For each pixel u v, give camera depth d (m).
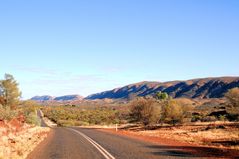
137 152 18.12
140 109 62.91
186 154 16.81
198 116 71.25
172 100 63.03
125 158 15.73
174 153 17.34
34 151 19.47
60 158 16.23
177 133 39.94
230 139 29.52
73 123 95.88
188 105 62.41
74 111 154.38
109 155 17.06
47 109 185.38
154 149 19.62
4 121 29.55
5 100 51.56
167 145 22.33
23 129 34.88
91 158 16.09
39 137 31.39
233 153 17.05
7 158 14.62
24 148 19.50
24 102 59.75
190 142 25.52
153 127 57.91
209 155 16.33
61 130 50.94
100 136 34.50
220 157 15.55
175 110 60.59
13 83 52.34
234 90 45.59
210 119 64.88
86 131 47.62
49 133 41.31
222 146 22.19
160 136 33.81
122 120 98.62
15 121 35.47
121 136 34.16
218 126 47.03
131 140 27.72
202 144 23.78
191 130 46.25
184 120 60.47
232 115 49.94
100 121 103.50
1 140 19.39
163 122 63.31
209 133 38.66
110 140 28.19
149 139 28.92
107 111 141.88
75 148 21.31
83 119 111.25
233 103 45.84
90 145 23.45
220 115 64.94
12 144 19.28
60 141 27.64
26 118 52.78
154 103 63.22
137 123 73.88
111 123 93.50
